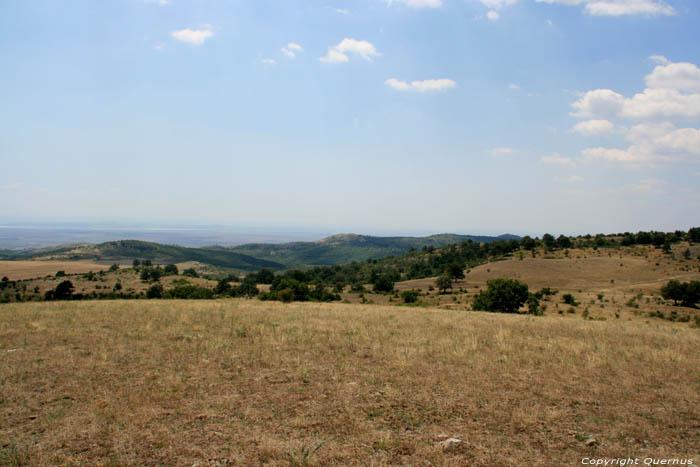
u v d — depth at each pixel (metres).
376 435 6.40
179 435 6.30
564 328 18.25
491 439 6.34
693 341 15.41
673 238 177.25
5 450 5.67
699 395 8.58
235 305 27.12
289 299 39.22
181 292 60.75
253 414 7.20
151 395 8.04
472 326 18.23
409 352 12.08
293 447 5.93
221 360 10.95
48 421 6.71
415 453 5.83
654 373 10.20
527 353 12.31
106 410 7.24
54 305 24.02
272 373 9.79
